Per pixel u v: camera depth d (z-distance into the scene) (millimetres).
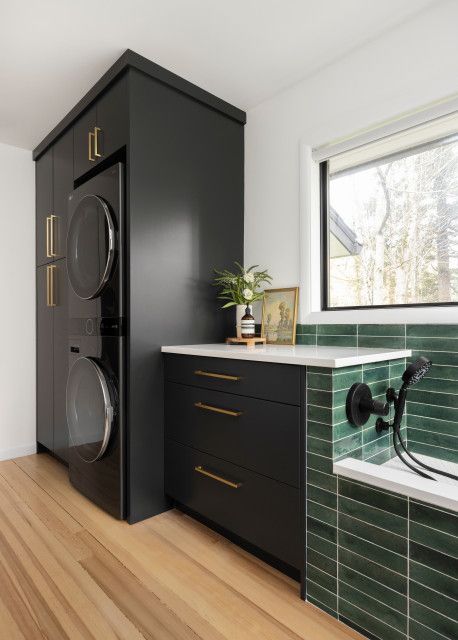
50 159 2689
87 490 2109
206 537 1743
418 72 1655
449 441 1588
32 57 1883
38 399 2883
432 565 1048
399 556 1114
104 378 1898
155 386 1949
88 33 1729
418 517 1075
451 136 1657
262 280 2213
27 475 2469
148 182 1928
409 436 1698
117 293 1872
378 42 1789
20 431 2855
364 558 1193
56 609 1292
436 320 1619
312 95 2061
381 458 1538
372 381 1467
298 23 1691
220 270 2273
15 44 1789
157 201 1966
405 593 1101
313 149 2066
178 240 2059
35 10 1590
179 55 1895
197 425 1786
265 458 1479
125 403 1875
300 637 1187
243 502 1562
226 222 2318
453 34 1559
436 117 1617
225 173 2318
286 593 1384
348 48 1863
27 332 2896
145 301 1908
